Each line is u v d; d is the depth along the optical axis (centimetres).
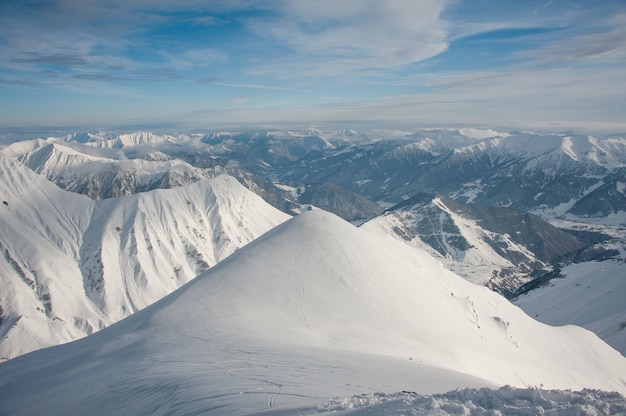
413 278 6544
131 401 2538
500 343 6569
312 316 4875
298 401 2041
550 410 1429
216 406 2048
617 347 11412
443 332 5400
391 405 1591
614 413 1414
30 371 4372
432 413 1433
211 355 3497
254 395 2178
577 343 8581
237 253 6538
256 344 3897
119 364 3650
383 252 6775
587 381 7206
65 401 2978
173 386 2578
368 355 3888
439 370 3678
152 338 4319
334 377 2706
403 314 5334
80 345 5306
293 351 3638
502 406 1512
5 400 3550
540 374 6288
